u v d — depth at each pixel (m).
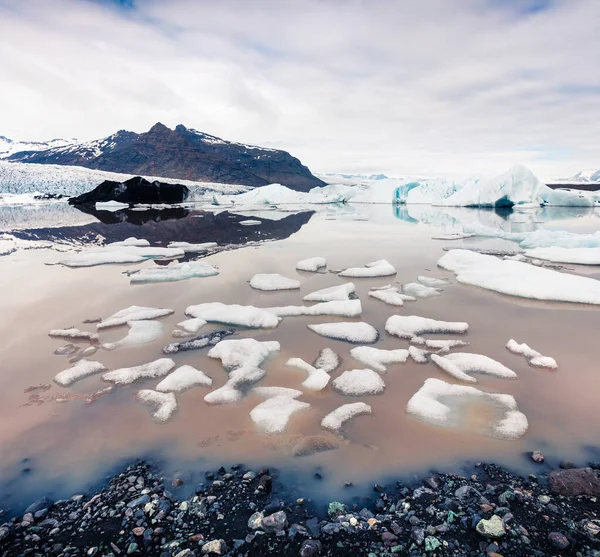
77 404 3.47
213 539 2.09
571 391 3.62
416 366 4.18
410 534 2.09
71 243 13.39
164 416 3.25
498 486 2.44
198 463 2.72
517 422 3.10
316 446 2.88
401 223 19.64
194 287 7.46
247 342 4.58
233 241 13.59
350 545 2.04
